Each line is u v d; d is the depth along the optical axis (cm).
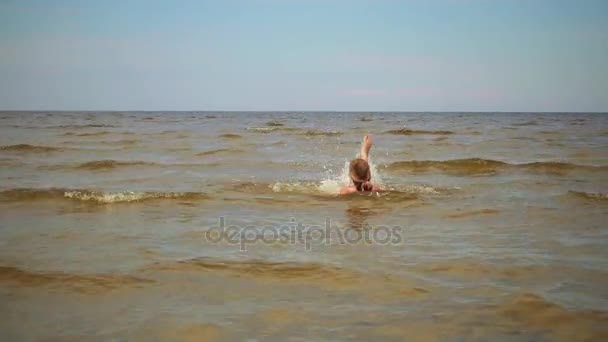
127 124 3841
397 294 370
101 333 311
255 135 2397
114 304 355
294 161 1305
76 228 571
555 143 1919
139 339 303
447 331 310
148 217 630
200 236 536
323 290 379
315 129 3077
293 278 404
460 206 697
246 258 456
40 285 390
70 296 369
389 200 744
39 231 557
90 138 2123
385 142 2000
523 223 594
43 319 332
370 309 344
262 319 329
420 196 776
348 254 468
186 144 1822
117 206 695
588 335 305
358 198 758
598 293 369
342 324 321
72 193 767
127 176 1005
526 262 442
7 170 1085
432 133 2631
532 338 301
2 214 645
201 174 1041
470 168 1134
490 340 299
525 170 1102
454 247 490
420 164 1181
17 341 301
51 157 1368
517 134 2534
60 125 3544
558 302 352
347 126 3628
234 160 1313
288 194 793
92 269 426
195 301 360
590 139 2142
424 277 404
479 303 352
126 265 436
